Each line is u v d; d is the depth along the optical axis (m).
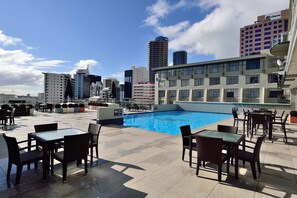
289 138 6.41
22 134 6.47
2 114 7.82
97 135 4.01
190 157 3.64
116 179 3.01
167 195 2.53
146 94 85.44
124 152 4.53
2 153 4.27
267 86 25.81
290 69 7.53
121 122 9.64
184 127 4.20
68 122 9.77
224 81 29.75
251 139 6.28
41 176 3.06
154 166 3.62
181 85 34.81
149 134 6.76
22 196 2.44
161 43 122.25
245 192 2.65
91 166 3.56
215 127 8.55
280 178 3.14
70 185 2.77
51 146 3.10
